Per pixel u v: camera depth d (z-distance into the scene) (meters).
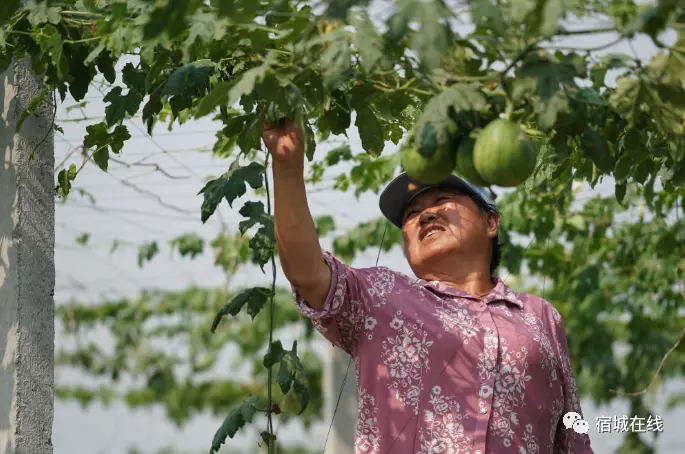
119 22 2.61
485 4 2.13
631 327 7.86
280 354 3.45
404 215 3.28
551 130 2.83
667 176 3.12
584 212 6.59
